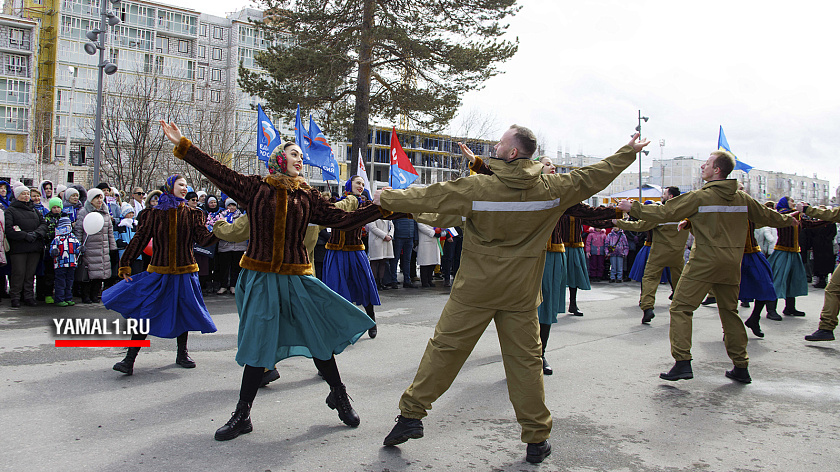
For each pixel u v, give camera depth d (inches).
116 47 2178.9
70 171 1995.6
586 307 379.2
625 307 381.4
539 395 132.2
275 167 150.4
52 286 354.3
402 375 203.5
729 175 204.1
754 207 206.8
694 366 226.5
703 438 149.7
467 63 691.4
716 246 196.4
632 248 555.5
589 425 157.9
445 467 128.4
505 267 128.6
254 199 145.4
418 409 134.4
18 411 158.9
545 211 128.6
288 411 163.6
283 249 146.6
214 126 1427.2
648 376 209.8
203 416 157.5
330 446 138.4
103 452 132.0
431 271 485.7
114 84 1374.3
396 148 436.8
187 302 204.1
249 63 2453.2
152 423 151.5
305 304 147.6
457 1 700.0
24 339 250.1
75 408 162.4
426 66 718.5
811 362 235.5
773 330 307.4
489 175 130.5
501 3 698.8
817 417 167.6
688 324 200.7
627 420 162.6
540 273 135.0
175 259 202.8
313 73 709.9
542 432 131.6
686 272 202.4
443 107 722.2
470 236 133.4
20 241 333.4
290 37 750.5
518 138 129.3
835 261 541.3
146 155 1181.7
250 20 756.0
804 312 363.6
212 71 2436.0
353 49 714.2
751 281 274.7
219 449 135.0
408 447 139.4
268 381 188.9
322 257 423.5
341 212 154.2
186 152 137.9
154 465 125.4
